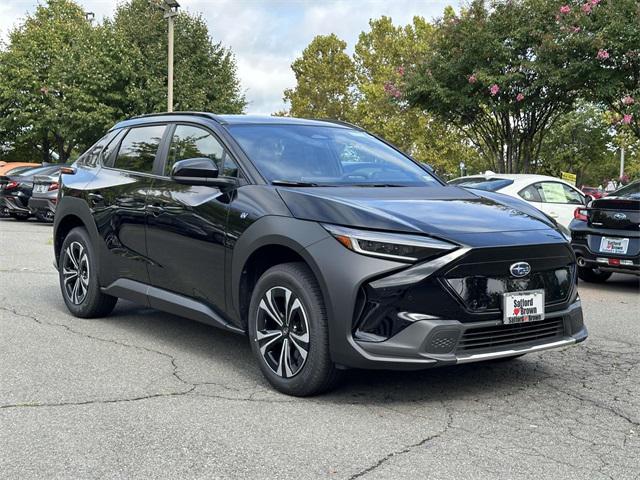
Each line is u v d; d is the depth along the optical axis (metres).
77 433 3.45
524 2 16.08
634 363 4.98
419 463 3.13
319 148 5.01
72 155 42.16
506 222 4.11
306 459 3.16
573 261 4.27
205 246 4.62
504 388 4.33
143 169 5.50
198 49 29.84
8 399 3.95
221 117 5.12
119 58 28.23
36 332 5.61
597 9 14.98
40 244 12.27
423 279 3.67
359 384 4.35
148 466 3.07
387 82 18.38
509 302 3.85
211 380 4.38
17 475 2.96
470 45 16.27
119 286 5.55
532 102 16.42
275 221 4.11
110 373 4.50
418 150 37.38
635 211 8.07
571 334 4.21
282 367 4.10
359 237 3.75
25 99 33.94
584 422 3.73
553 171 40.97
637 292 8.46
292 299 4.02
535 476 3.02
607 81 14.87
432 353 3.68
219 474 2.99
